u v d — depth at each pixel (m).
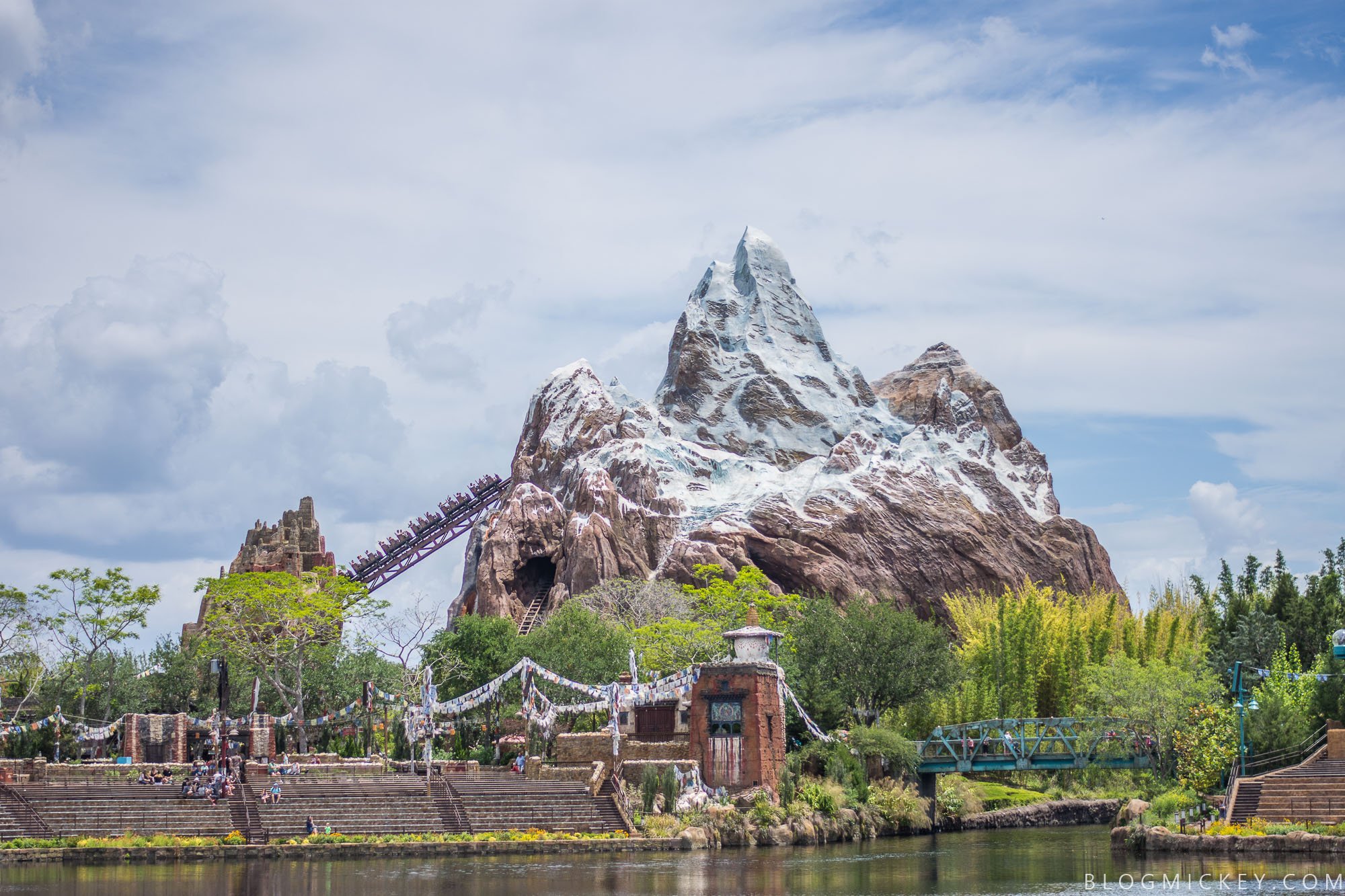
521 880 81.12
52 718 120.81
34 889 74.38
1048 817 142.75
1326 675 104.88
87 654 141.50
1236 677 101.81
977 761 131.12
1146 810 105.12
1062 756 129.38
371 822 98.06
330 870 84.88
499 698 140.75
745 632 116.31
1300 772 96.50
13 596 138.00
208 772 104.31
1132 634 175.00
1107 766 128.62
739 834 104.44
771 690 114.12
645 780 107.12
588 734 117.94
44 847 87.12
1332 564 163.88
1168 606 185.75
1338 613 147.00
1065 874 84.31
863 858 96.94
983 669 166.50
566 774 113.44
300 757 119.19
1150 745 124.19
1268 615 145.50
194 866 85.88
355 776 110.69
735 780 110.62
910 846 107.25
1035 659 167.75
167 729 121.81
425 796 103.38
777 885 80.19
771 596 168.00
